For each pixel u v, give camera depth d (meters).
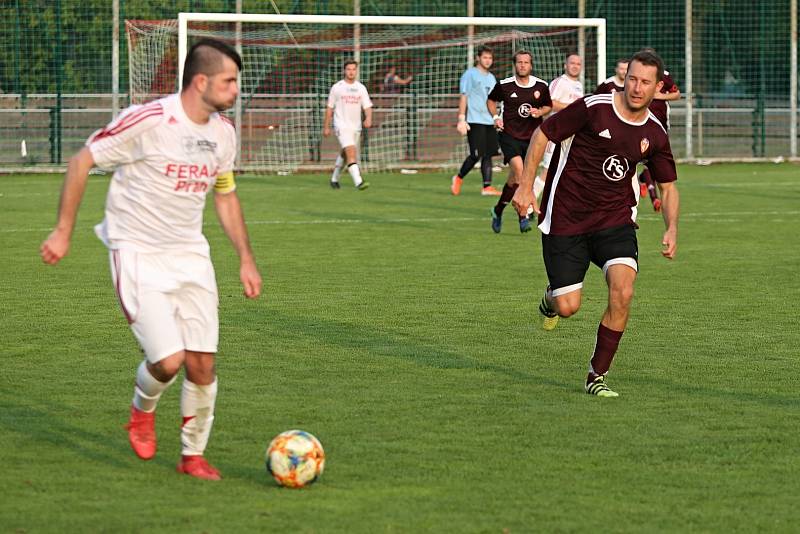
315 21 48.78
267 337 19.75
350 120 49.09
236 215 12.66
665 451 13.05
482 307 22.61
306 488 11.59
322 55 63.59
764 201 44.69
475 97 46.06
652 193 39.34
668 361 18.03
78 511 10.84
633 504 11.15
